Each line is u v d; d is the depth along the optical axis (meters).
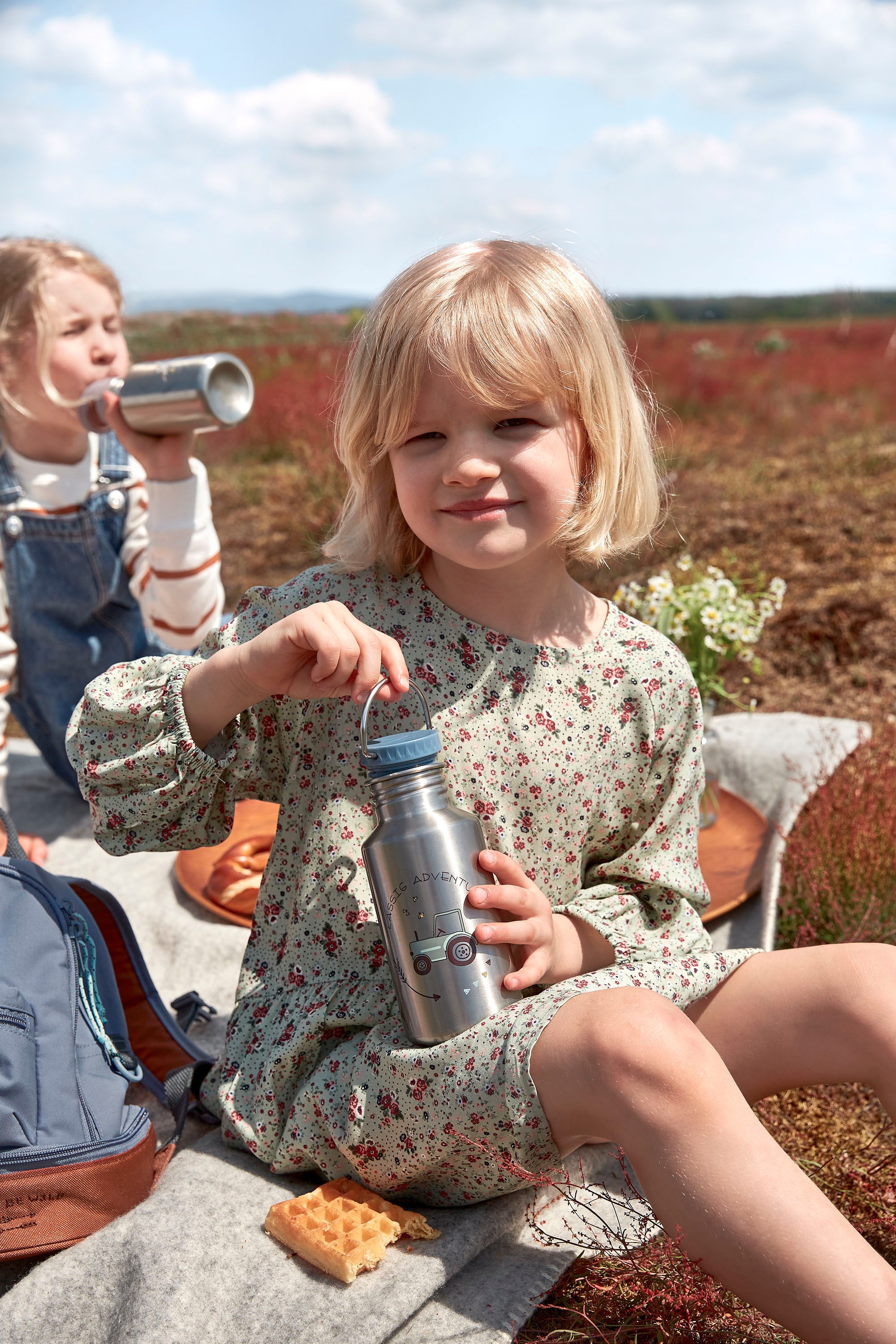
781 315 25.45
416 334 1.44
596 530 1.61
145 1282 1.31
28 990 1.51
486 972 1.38
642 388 1.87
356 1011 1.51
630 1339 1.35
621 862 1.65
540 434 1.48
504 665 1.60
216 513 7.26
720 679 2.97
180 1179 1.54
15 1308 1.30
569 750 1.60
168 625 2.73
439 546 1.50
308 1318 1.26
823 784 2.83
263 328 17.88
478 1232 1.43
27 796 3.23
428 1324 1.31
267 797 1.67
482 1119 1.32
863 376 13.84
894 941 2.30
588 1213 1.57
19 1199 1.42
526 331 1.44
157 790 1.52
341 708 1.58
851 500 6.36
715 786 2.86
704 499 6.58
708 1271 1.20
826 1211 1.15
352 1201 1.44
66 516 2.82
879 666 4.16
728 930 2.46
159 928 2.47
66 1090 1.48
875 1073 1.39
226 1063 1.64
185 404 2.46
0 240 2.81
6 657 2.68
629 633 1.69
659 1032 1.22
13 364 2.71
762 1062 1.46
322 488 7.01
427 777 1.40
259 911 1.67
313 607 1.43
